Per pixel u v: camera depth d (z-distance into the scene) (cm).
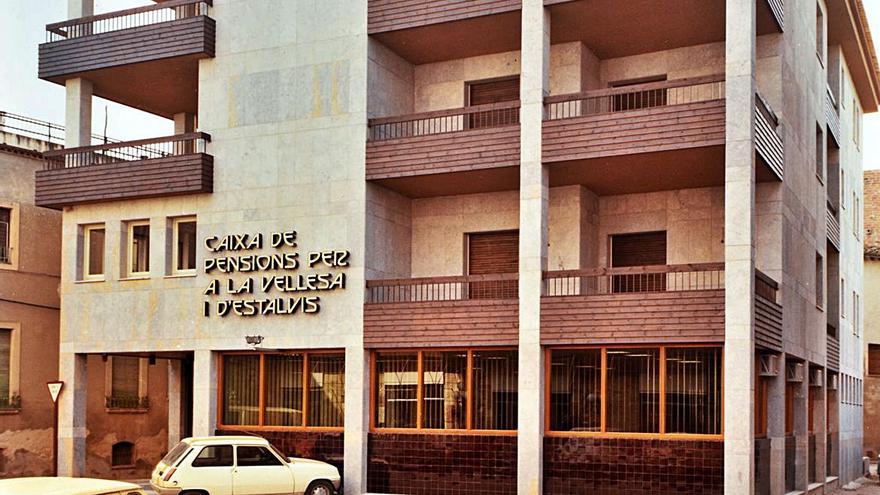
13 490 1073
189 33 2703
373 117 2558
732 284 2084
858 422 4125
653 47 2508
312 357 2589
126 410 3231
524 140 2322
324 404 2561
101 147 2806
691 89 2458
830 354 3238
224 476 2100
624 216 2548
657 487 2173
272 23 2669
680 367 2188
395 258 2642
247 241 2636
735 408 2059
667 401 2192
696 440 2150
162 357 2936
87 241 2891
